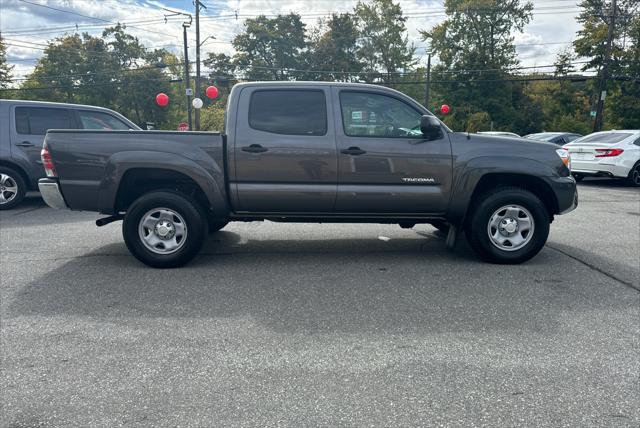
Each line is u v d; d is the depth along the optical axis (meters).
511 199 4.82
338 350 3.00
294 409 2.36
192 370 2.75
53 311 3.66
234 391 2.53
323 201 4.83
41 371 2.73
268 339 3.17
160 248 4.82
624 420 2.28
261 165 4.76
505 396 2.48
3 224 7.19
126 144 4.66
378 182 4.83
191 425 2.23
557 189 4.89
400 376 2.69
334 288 4.21
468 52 45.19
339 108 4.84
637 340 3.15
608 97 35.56
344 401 2.43
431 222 5.29
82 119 8.70
